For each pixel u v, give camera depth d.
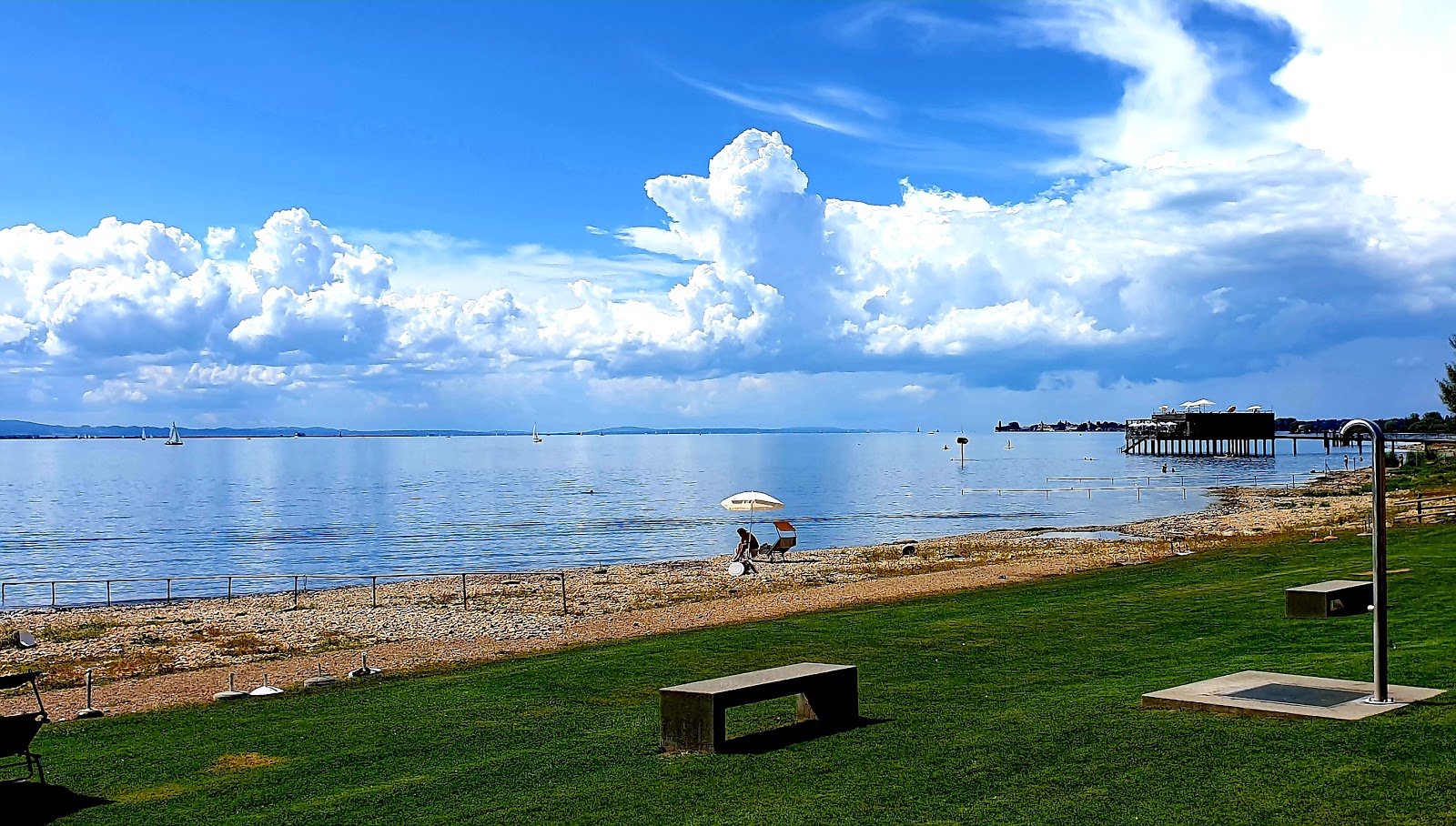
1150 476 124.00
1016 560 44.12
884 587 35.91
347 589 41.94
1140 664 16.77
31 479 140.50
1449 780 9.06
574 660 21.03
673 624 28.88
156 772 13.20
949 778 10.29
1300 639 17.91
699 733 11.99
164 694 20.33
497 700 17.06
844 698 13.30
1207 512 71.62
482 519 77.06
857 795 9.94
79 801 11.90
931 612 25.58
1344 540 37.56
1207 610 22.17
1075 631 20.59
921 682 16.38
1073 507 83.19
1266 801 8.92
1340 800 8.81
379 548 59.94
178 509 89.69
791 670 13.40
